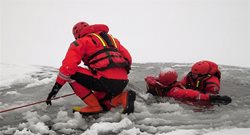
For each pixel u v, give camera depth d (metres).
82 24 4.88
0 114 4.64
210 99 4.95
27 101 5.20
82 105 4.96
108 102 4.64
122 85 4.52
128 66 4.66
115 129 4.07
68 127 4.20
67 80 4.45
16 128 4.20
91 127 4.08
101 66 4.43
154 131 4.05
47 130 4.09
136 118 4.43
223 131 3.94
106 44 4.60
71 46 4.48
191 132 3.93
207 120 4.35
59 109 4.81
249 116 4.46
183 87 5.31
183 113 4.61
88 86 4.50
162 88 5.26
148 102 5.07
